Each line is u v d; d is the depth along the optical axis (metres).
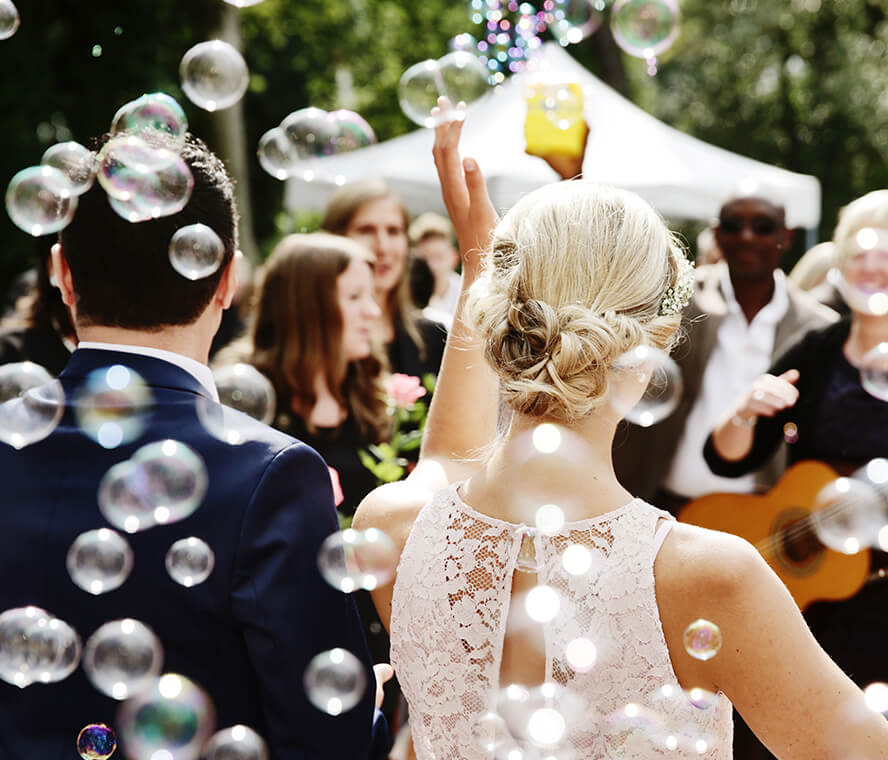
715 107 19.36
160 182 1.37
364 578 1.39
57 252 1.43
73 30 9.77
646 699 1.21
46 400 1.37
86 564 1.26
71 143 1.67
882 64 18.61
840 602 2.65
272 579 1.28
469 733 1.28
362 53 15.27
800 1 18.69
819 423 2.75
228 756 1.25
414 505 1.44
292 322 2.83
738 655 1.20
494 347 1.30
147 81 9.77
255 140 15.11
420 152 7.04
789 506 2.77
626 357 1.24
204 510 1.30
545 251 1.28
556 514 1.23
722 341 3.24
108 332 1.39
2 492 1.34
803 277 3.78
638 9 2.44
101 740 1.27
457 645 1.29
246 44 14.67
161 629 1.28
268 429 1.39
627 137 6.26
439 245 5.00
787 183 6.85
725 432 2.83
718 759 1.25
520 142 5.90
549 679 1.22
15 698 1.32
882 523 2.55
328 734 1.30
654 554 1.22
